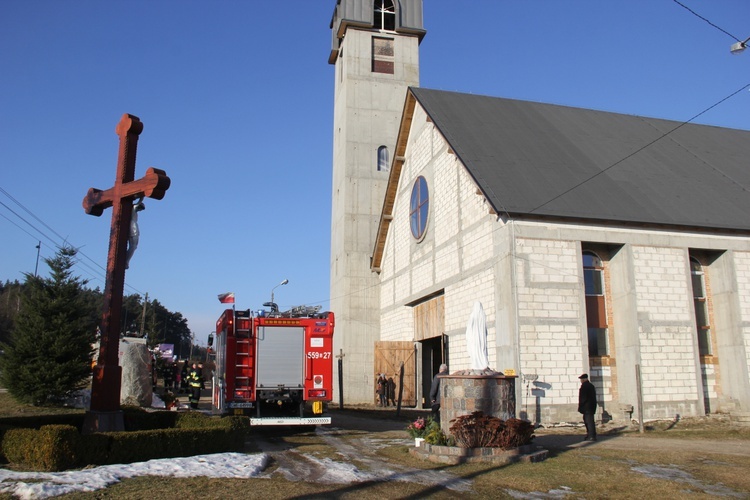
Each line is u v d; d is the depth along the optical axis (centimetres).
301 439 1572
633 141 2672
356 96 3791
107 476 879
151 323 6244
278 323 1709
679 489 926
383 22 3962
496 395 1237
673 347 2047
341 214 3694
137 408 1573
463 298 2353
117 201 1271
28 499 748
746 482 987
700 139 2853
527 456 1153
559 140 2539
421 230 2870
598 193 2155
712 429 1822
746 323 2159
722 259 2211
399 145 3148
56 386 2072
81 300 2283
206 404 2719
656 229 2106
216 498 796
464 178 2400
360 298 3528
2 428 1051
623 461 1176
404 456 1230
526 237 1991
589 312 2086
